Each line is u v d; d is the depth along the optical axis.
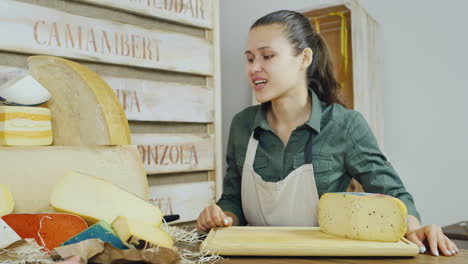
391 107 3.24
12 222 0.90
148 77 1.73
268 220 1.42
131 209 1.03
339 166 1.42
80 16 1.49
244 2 3.94
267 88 1.35
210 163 1.92
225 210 1.53
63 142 1.33
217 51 1.98
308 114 1.46
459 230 1.90
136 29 1.66
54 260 0.81
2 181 1.06
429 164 3.09
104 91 1.30
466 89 2.96
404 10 3.20
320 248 0.95
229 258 0.96
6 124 1.13
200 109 1.90
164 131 1.78
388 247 0.93
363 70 2.88
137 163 1.30
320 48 1.52
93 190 1.01
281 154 1.43
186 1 1.85
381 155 1.41
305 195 1.38
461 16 2.99
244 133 1.56
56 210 0.97
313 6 3.46
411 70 3.17
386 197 1.00
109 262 0.83
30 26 1.36
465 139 2.96
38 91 1.21
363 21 2.91
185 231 1.18
